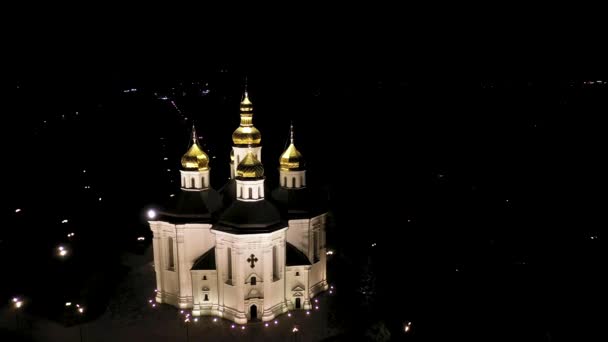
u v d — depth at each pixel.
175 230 65.56
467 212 105.81
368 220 104.88
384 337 60.69
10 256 82.81
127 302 69.38
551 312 67.81
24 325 62.78
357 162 141.50
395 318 66.06
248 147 68.81
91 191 121.50
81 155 148.12
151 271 79.38
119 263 82.31
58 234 93.69
